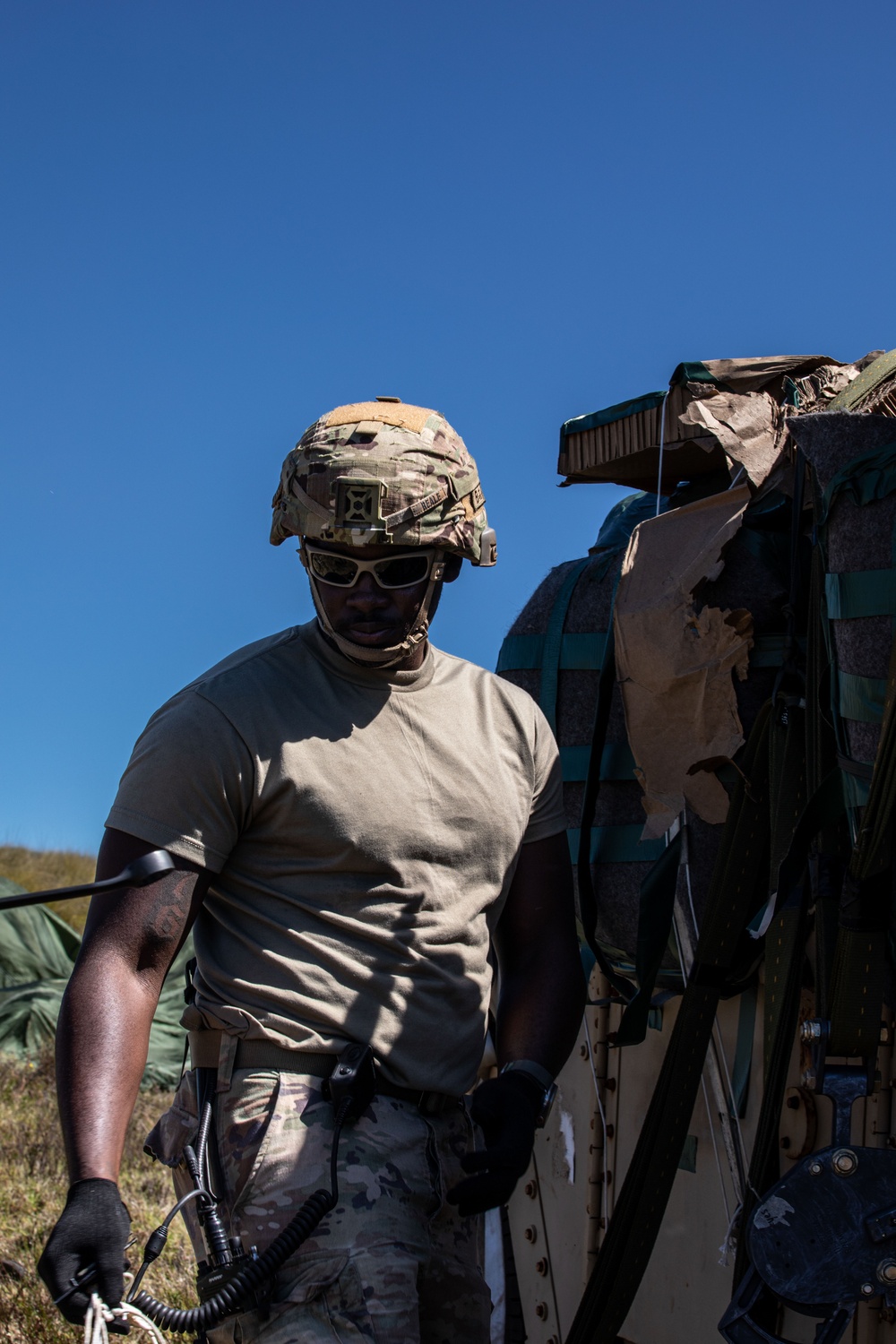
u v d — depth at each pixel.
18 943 9.52
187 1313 1.63
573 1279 2.67
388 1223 1.74
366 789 1.89
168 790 1.81
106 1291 1.54
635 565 2.38
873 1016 1.83
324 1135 1.77
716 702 2.23
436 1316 1.90
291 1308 1.69
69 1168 1.63
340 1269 1.70
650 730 2.30
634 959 2.48
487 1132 1.89
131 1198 4.66
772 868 2.06
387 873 1.90
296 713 1.90
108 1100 1.67
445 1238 1.91
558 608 2.66
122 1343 3.06
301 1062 1.82
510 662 2.76
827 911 1.94
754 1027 2.27
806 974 2.13
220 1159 1.80
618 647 2.34
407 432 1.96
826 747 2.00
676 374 2.38
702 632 2.24
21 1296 3.54
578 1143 2.69
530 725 2.12
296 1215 1.70
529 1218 2.83
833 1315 1.75
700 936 2.15
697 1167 2.36
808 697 2.02
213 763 1.82
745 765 2.17
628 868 2.43
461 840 1.96
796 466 2.18
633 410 2.57
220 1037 1.87
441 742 1.98
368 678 1.96
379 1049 1.84
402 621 1.92
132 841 1.81
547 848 2.15
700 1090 2.38
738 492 2.30
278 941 1.87
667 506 2.70
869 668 1.78
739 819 2.15
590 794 2.43
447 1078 1.91
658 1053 2.51
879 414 1.89
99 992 1.73
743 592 2.26
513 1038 2.04
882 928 1.83
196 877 1.82
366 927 1.88
